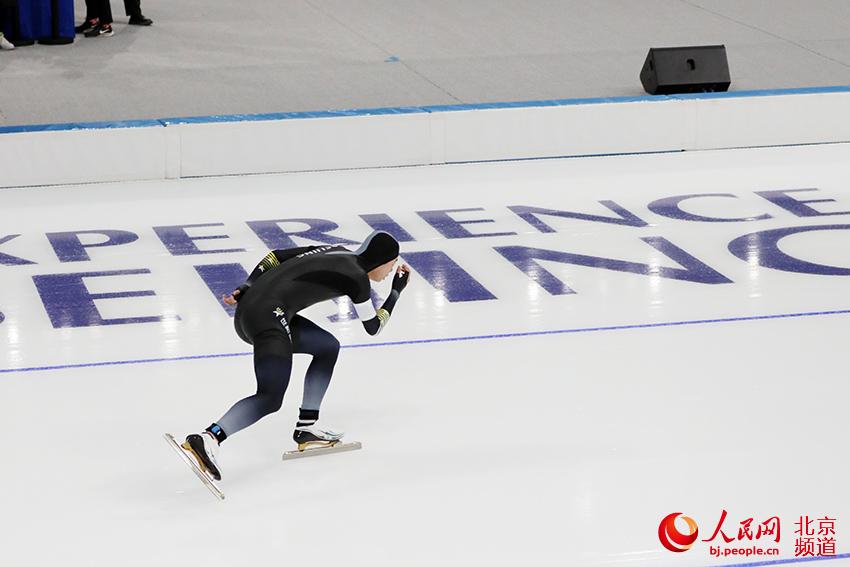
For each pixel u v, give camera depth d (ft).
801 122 97.71
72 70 101.30
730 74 104.73
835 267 70.18
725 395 52.95
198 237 75.87
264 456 47.16
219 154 89.30
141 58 105.70
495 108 92.84
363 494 44.16
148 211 81.20
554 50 111.75
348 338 59.77
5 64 102.32
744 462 46.37
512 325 61.57
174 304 64.54
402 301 64.80
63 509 43.19
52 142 86.22
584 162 93.50
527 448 47.83
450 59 108.27
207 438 42.09
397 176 89.61
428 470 46.03
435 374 55.42
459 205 82.43
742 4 129.80
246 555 39.93
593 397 52.80
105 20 111.65
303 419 47.09
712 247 73.72
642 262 71.00
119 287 67.05
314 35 115.75
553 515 42.45
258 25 119.14
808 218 79.30
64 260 71.41
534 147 94.07
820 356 57.47
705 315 62.85
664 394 53.06
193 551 40.24
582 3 130.21
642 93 99.09
